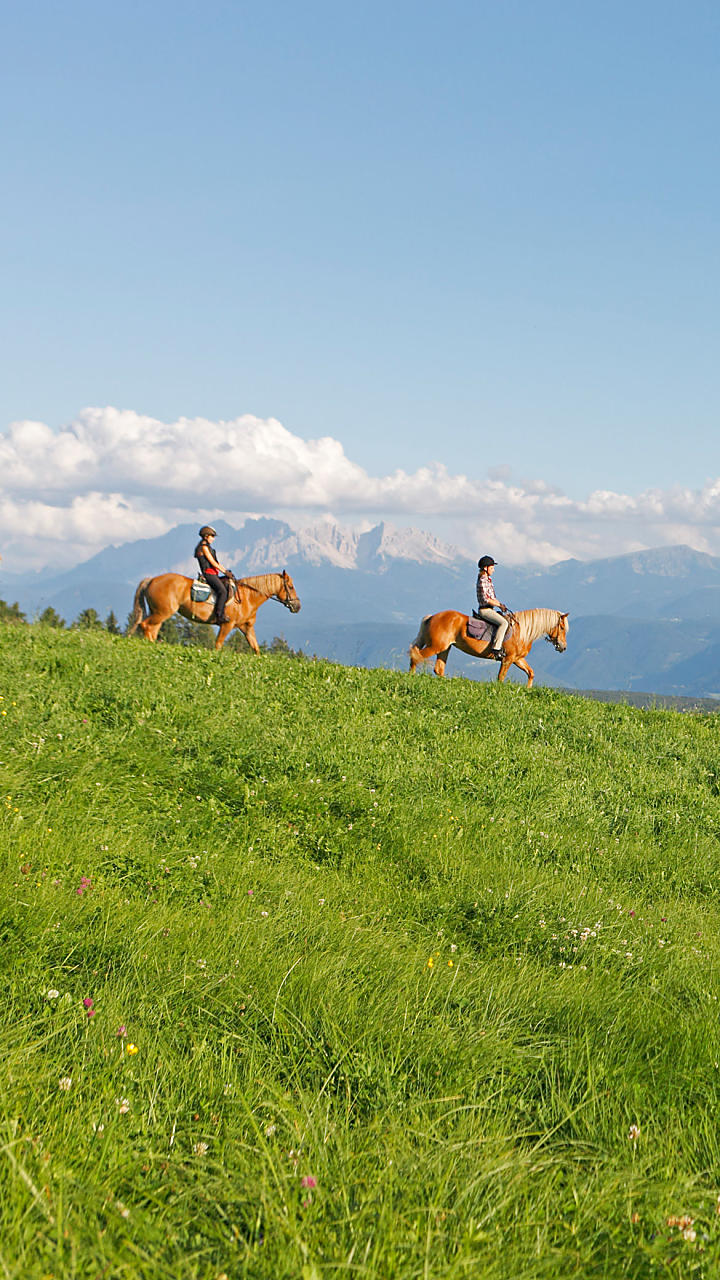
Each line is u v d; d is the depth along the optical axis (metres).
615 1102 4.26
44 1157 3.23
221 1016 4.77
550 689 19.34
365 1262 2.86
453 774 11.48
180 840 7.89
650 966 6.43
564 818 10.95
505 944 6.80
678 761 14.58
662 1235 3.23
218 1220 3.15
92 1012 4.45
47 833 7.00
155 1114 3.76
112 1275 2.71
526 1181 3.48
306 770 10.21
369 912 7.05
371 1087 4.24
